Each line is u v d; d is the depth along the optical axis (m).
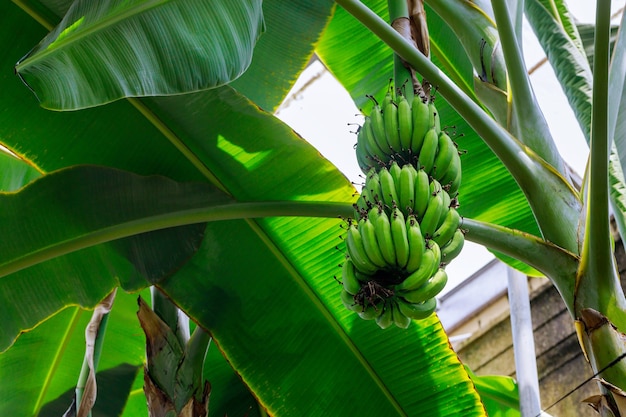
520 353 4.91
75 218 4.13
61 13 4.18
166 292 4.15
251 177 4.22
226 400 4.72
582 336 3.49
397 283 3.46
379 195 3.52
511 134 3.88
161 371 3.92
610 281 3.51
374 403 4.27
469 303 8.61
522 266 4.61
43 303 4.14
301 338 4.27
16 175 5.13
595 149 3.45
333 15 4.75
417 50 3.75
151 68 3.55
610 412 3.36
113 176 4.18
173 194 4.17
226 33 3.62
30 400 4.77
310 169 4.20
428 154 3.59
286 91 4.75
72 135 4.26
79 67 3.51
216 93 4.15
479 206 4.67
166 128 4.22
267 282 4.27
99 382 4.87
